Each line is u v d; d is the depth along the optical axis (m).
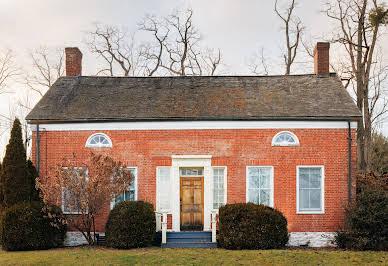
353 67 24.97
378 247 13.80
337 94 17.12
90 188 13.38
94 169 13.83
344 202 15.37
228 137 15.69
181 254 12.53
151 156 15.76
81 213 14.35
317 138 15.59
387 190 16.08
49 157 15.87
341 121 15.59
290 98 17.02
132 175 14.83
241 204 14.17
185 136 15.75
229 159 15.63
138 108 16.36
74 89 18.16
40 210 14.28
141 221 13.88
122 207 14.13
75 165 15.75
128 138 15.84
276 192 15.49
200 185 15.88
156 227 15.34
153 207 15.02
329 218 15.40
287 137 15.73
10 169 14.92
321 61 18.94
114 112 16.06
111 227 13.97
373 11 22.09
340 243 14.67
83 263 11.42
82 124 15.88
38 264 11.37
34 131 15.95
